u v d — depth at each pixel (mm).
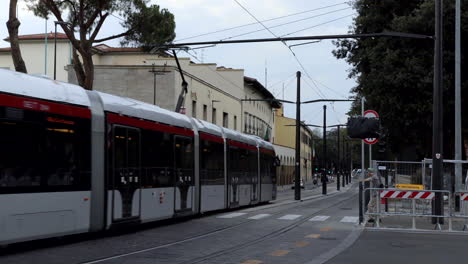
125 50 56906
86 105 12383
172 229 15680
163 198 15969
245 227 16547
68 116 11695
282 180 73875
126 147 13852
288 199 37719
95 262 9641
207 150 20250
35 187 10570
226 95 54219
